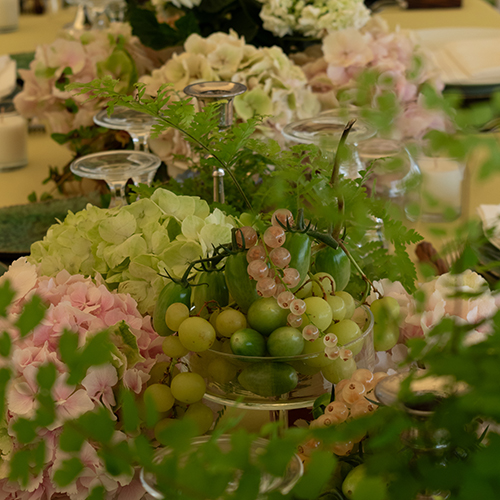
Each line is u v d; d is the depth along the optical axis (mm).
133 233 949
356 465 758
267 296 793
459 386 640
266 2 1873
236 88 992
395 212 699
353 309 848
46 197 1755
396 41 1713
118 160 1249
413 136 1161
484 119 616
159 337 905
